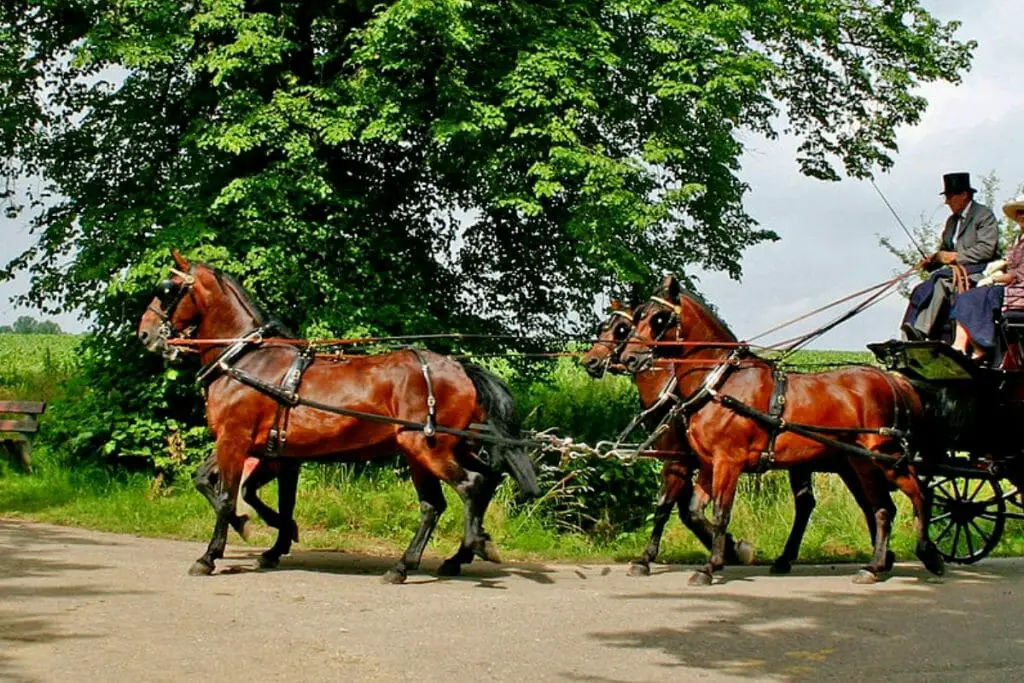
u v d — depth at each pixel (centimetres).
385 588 1008
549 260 1981
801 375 1163
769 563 1315
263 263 1642
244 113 1675
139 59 1625
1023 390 1167
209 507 1502
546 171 1653
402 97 1684
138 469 1755
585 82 1720
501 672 725
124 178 1906
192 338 1089
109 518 1427
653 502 1698
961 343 1175
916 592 1067
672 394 1163
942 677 750
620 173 1675
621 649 799
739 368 1139
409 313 1795
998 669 775
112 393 1795
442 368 1063
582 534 1567
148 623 822
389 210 1962
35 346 4034
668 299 1153
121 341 1823
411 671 717
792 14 1897
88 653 728
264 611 880
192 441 1744
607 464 1709
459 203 1995
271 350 1077
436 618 878
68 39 1889
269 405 1056
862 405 1148
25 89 1880
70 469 1714
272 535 1366
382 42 1638
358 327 1709
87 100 1900
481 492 1109
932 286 1205
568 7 1766
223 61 1633
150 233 1722
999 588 1101
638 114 1881
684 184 1909
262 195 1659
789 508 1600
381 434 1058
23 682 658
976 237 1216
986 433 1193
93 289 1805
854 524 1518
